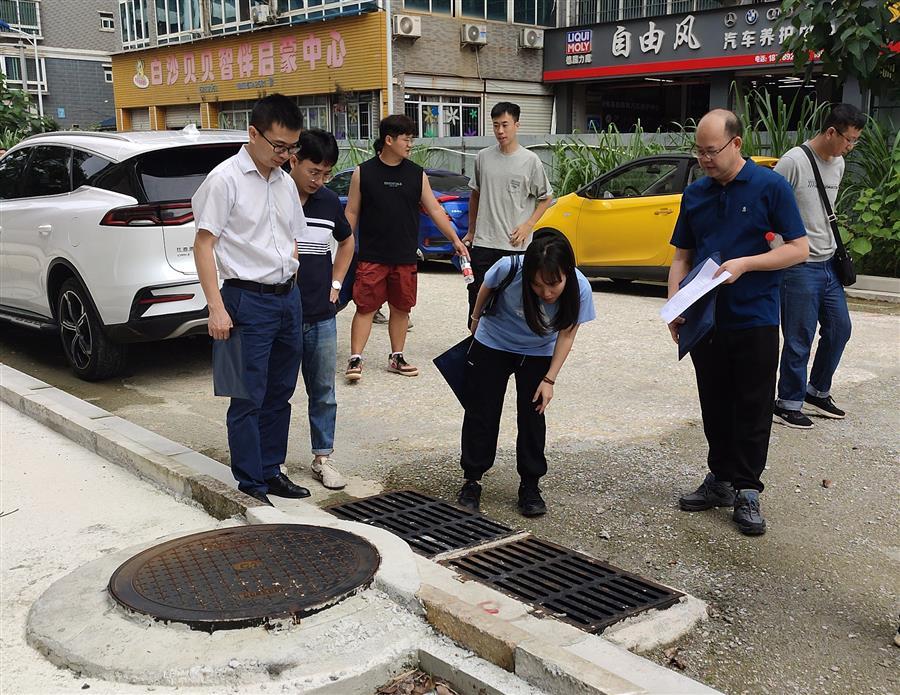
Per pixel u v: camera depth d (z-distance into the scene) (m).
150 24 30.11
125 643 2.73
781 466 4.84
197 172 6.43
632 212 10.19
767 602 3.37
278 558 3.26
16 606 3.13
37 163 7.19
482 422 4.20
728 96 22.59
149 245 6.11
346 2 22.73
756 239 3.96
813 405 5.79
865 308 9.56
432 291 10.95
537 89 26.12
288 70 25.02
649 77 23.70
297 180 4.45
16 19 38.69
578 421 5.65
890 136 11.11
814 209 5.32
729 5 21.66
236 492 3.96
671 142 13.62
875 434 5.36
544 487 4.55
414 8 23.08
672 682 2.53
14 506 4.11
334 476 4.55
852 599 3.39
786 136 11.71
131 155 6.22
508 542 3.82
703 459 4.95
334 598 2.94
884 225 10.38
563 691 2.47
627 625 3.10
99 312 6.34
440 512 4.16
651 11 24.08
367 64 22.72
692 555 3.78
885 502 4.34
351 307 9.98
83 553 3.59
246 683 2.58
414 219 6.52
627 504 4.34
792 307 5.40
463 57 24.11
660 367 7.02
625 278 10.48
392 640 2.77
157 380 6.94
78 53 40.56
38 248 6.85
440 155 17.64
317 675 2.59
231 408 4.04
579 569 3.55
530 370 4.16
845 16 10.31
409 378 6.75
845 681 2.86
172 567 3.19
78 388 6.70
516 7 25.06
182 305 6.24
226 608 2.86
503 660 2.63
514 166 6.50
